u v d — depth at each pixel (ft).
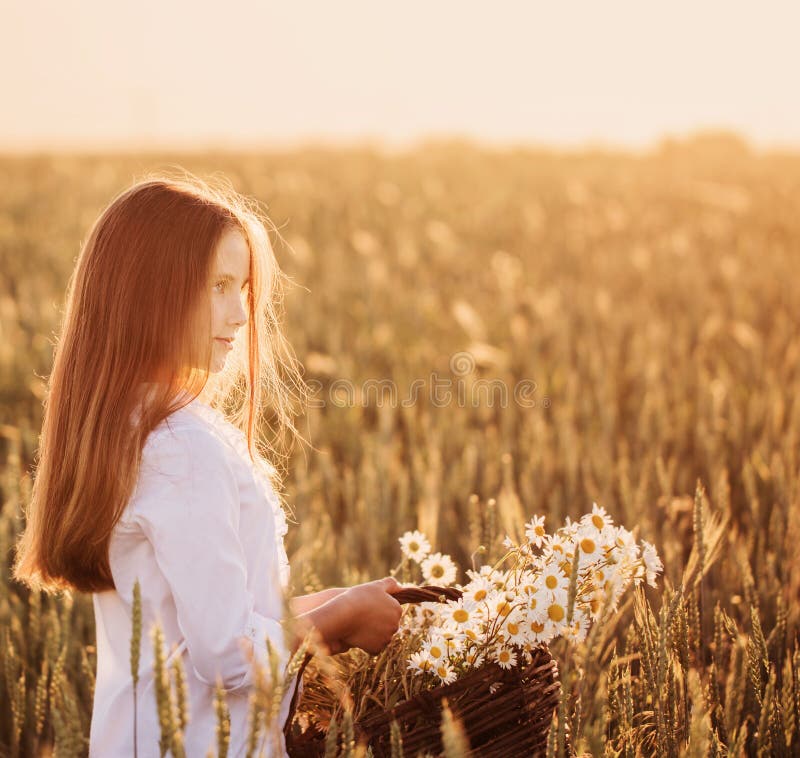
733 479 14.98
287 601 4.79
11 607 10.45
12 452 15.05
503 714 6.27
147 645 5.98
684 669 7.45
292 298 28.37
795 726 7.76
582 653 5.85
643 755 7.27
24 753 8.63
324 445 17.58
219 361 6.50
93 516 5.87
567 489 13.83
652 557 6.75
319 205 56.90
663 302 32.35
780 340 24.09
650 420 16.83
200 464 5.79
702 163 84.99
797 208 55.16
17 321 27.86
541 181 71.26
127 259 6.16
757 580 10.77
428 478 13.26
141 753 5.90
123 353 6.08
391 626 6.45
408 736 6.06
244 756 5.90
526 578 6.66
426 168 78.69
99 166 75.82
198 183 7.37
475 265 40.06
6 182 65.87
